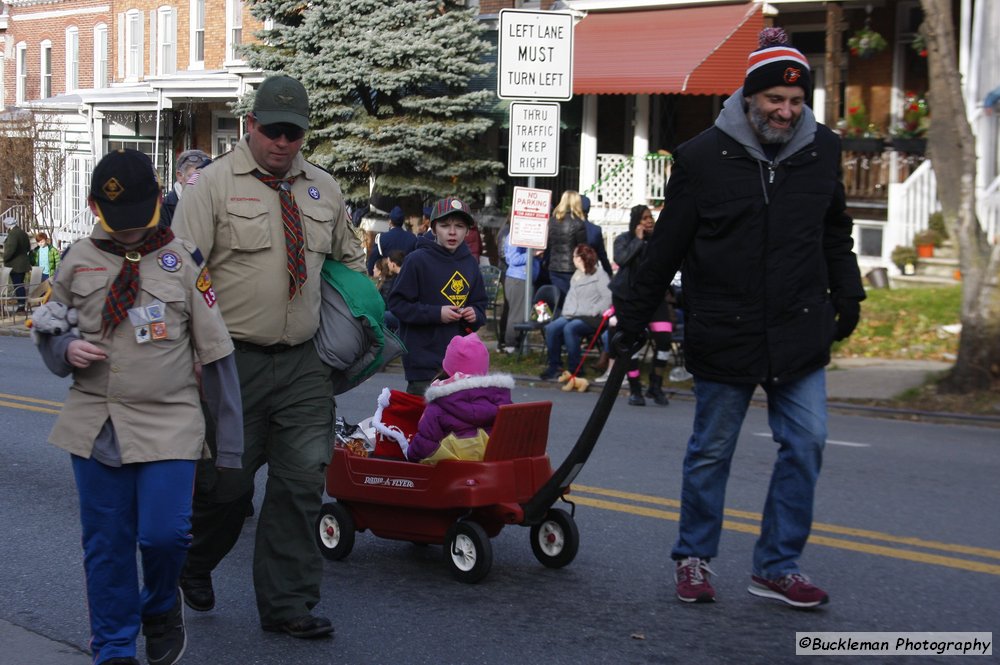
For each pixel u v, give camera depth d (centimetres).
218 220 504
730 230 538
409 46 2314
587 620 553
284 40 2489
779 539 567
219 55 3291
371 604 580
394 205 2436
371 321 533
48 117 3569
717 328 545
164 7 3444
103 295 433
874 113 2092
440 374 747
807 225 537
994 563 649
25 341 2059
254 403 514
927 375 1289
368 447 668
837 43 1920
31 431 1073
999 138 1742
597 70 2098
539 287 1586
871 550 674
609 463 927
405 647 517
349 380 560
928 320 1533
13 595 598
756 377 541
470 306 775
